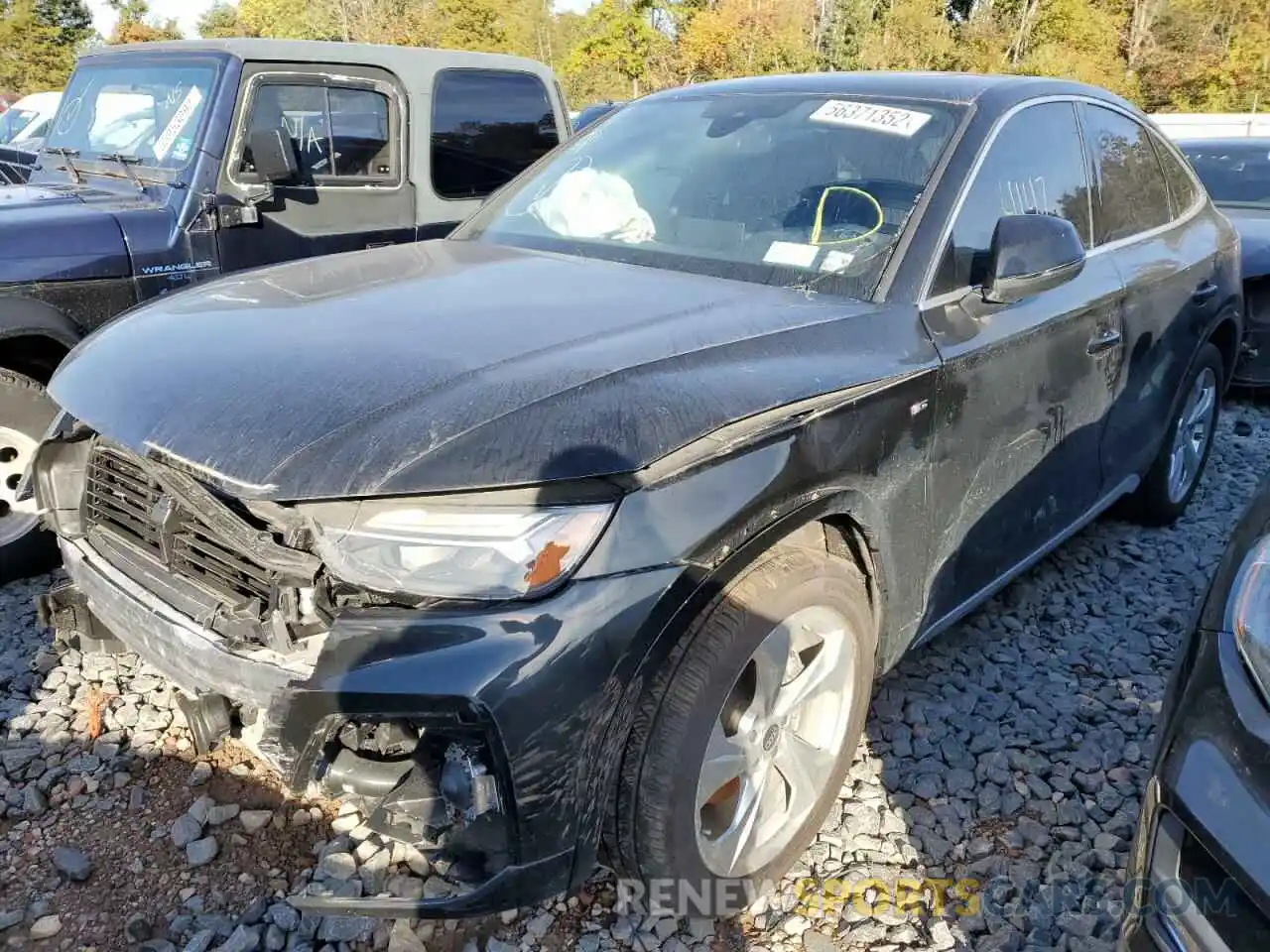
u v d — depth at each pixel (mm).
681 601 1899
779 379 2166
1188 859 1713
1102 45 48344
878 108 3080
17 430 3682
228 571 2057
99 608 2330
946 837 2580
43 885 2354
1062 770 2850
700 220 2971
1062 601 3793
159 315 2502
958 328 2619
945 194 2756
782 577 2092
